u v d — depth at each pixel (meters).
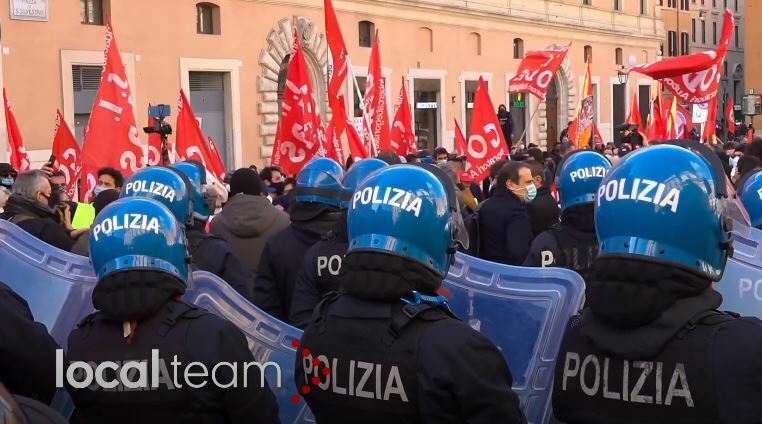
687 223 2.65
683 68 13.05
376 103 14.16
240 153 24.70
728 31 12.96
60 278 4.11
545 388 3.46
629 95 46.31
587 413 2.78
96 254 3.34
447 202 3.09
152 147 13.75
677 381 2.58
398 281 2.94
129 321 3.28
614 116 45.56
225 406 3.27
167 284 3.29
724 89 68.88
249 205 6.60
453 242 3.12
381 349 2.91
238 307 3.77
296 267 5.35
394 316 2.94
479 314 3.60
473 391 2.80
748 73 57.78
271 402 3.37
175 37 22.64
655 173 2.71
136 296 3.24
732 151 16.00
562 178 5.26
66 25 19.86
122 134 10.36
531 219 7.42
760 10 56.88
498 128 13.85
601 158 5.26
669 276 2.62
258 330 3.75
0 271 4.16
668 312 2.64
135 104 21.44
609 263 2.69
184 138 11.43
